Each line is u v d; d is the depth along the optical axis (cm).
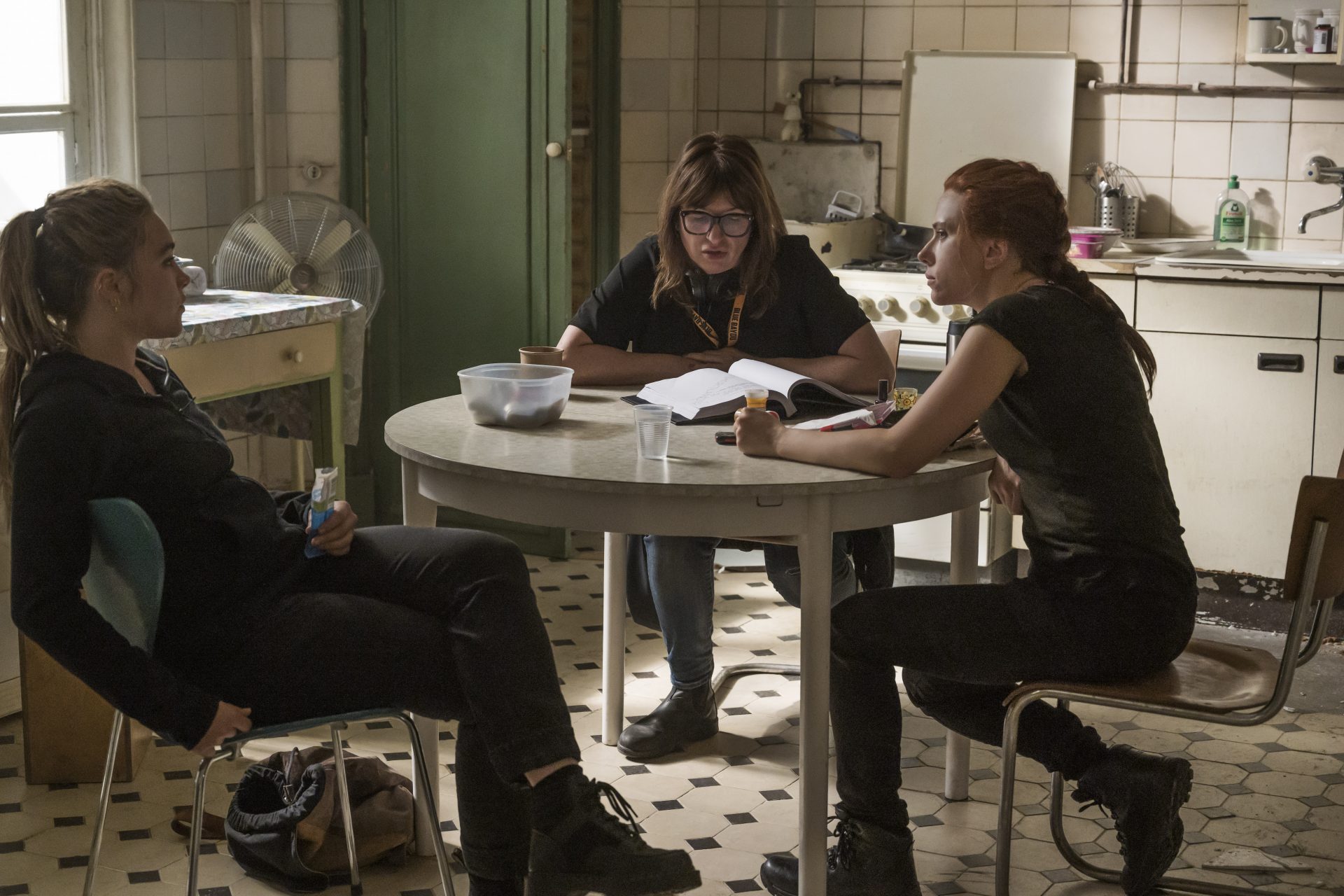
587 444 237
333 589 216
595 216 509
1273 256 435
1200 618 422
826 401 266
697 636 307
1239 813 284
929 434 214
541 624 209
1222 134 461
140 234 201
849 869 232
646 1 493
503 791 218
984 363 214
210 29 438
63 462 188
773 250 296
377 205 461
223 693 202
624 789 293
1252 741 322
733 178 287
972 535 273
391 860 260
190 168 434
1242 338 410
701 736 315
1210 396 417
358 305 374
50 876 254
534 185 442
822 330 299
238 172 455
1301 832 276
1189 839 273
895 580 443
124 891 248
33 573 184
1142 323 420
